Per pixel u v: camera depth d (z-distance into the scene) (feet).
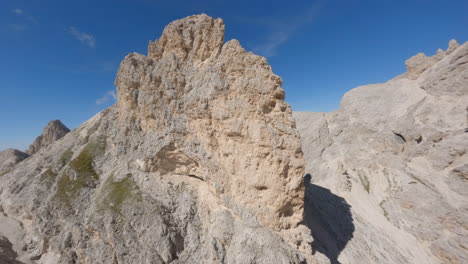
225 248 73.10
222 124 77.56
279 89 74.54
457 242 106.42
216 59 84.43
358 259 97.30
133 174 102.68
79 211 96.94
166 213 84.89
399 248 114.52
